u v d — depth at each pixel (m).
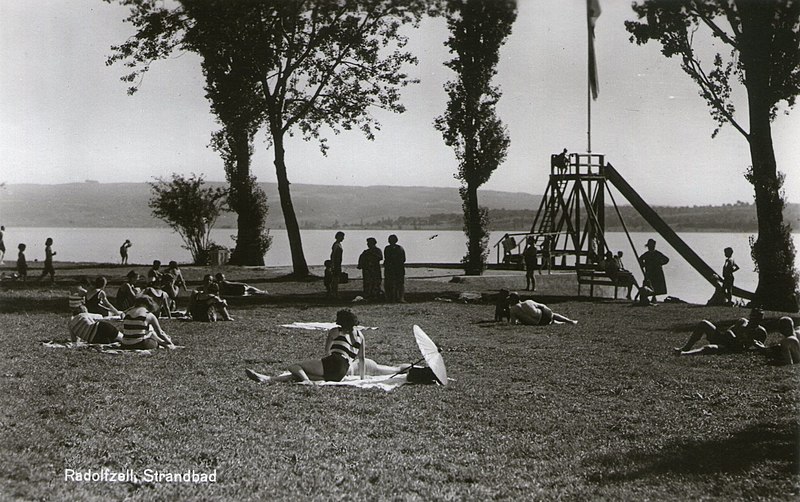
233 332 19.36
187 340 17.73
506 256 40.03
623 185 43.72
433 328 21.86
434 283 39.31
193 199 51.06
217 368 14.27
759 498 7.90
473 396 12.84
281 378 13.45
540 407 12.20
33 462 8.48
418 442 10.06
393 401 12.26
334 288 30.34
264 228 51.31
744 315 26.16
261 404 11.57
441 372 13.66
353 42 40.16
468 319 24.31
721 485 8.39
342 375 13.77
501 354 17.20
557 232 40.97
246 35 39.38
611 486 8.50
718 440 10.20
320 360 13.76
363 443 9.87
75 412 10.55
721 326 22.62
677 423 11.20
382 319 23.70
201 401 11.55
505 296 23.81
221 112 42.16
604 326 22.80
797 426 10.66
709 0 30.69
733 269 31.59
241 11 38.12
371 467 8.95
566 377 14.64
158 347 16.36
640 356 17.05
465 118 47.56
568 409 12.12
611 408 12.22
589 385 13.93
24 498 7.39
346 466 8.95
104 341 16.41
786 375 14.55
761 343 17.53
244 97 41.47
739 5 30.11
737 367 15.55
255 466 8.80
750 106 31.28
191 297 21.86
